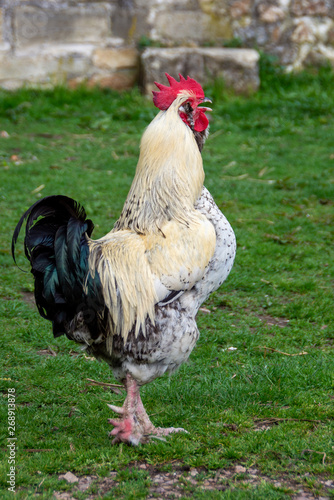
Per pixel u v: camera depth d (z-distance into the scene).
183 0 18.62
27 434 5.07
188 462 4.64
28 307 7.59
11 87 18.05
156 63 17.81
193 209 4.87
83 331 4.75
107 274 4.64
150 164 4.84
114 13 18.38
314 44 19.30
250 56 18.27
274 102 17.77
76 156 14.01
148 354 4.64
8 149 14.14
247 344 6.79
